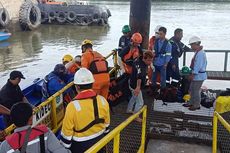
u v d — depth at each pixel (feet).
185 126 19.07
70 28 126.41
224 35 101.50
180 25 124.67
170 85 23.86
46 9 132.77
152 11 180.65
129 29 25.02
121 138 17.63
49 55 75.87
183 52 27.09
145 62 18.16
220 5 224.33
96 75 17.16
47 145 8.21
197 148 16.60
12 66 64.18
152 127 18.92
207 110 21.49
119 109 21.44
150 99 23.39
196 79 20.44
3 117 17.47
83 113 10.66
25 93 24.40
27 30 119.24
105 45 88.58
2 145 7.88
